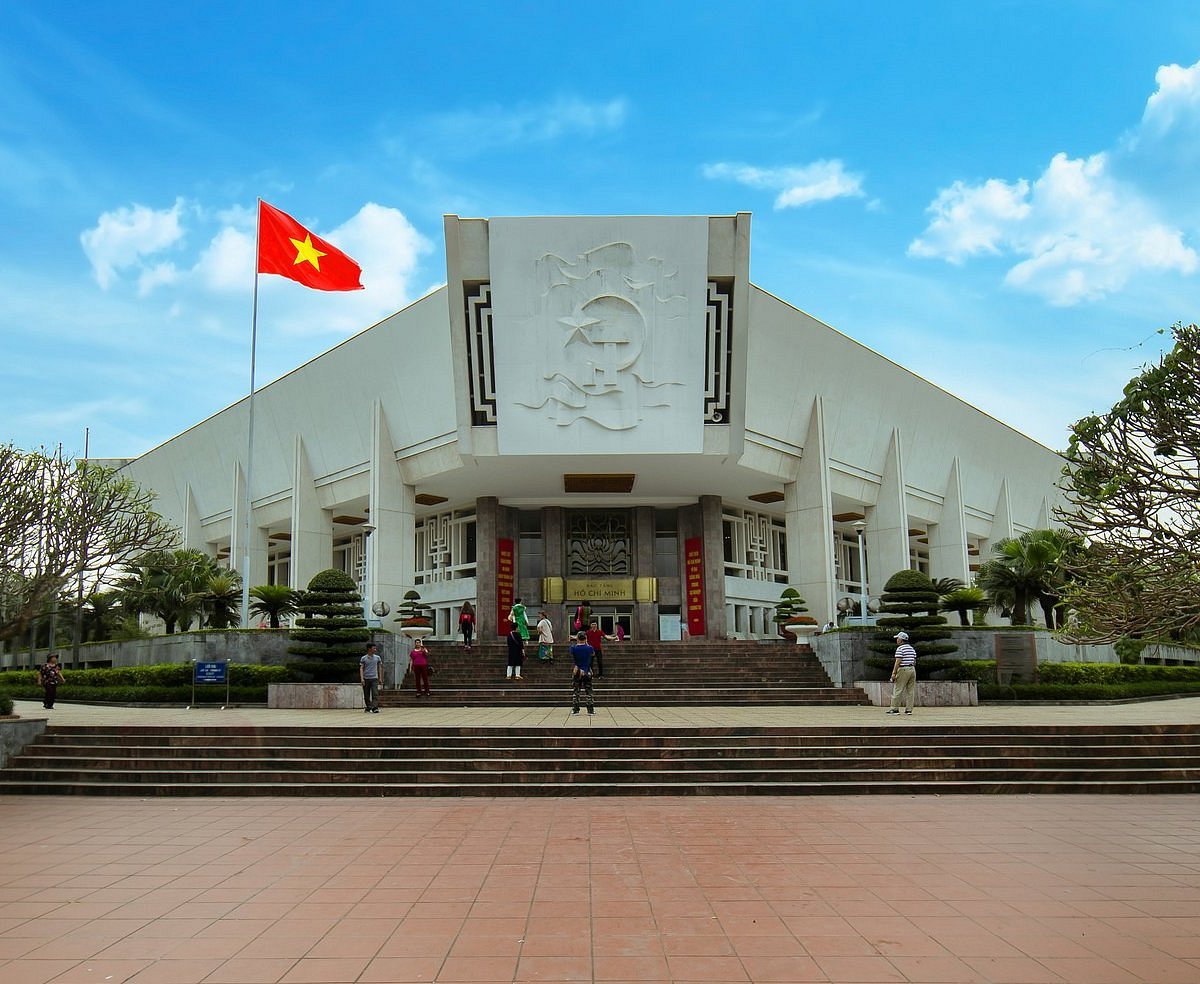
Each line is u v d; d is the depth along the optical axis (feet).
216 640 83.87
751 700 73.26
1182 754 44.42
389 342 109.40
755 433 107.14
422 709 67.87
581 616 84.69
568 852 28.55
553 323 94.07
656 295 93.81
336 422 118.52
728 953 19.40
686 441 96.07
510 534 121.39
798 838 30.53
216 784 40.81
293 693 70.95
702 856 27.94
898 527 123.54
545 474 106.22
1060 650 93.86
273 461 130.62
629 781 40.93
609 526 123.75
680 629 118.93
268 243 88.17
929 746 45.24
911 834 31.17
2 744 43.65
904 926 21.12
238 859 27.94
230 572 132.87
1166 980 17.98
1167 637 35.40
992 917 21.77
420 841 30.35
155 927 21.31
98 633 159.02
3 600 59.21
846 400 117.50
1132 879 25.21
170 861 27.76
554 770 42.19
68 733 47.11
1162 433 31.09
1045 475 163.02
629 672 84.79
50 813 36.19
